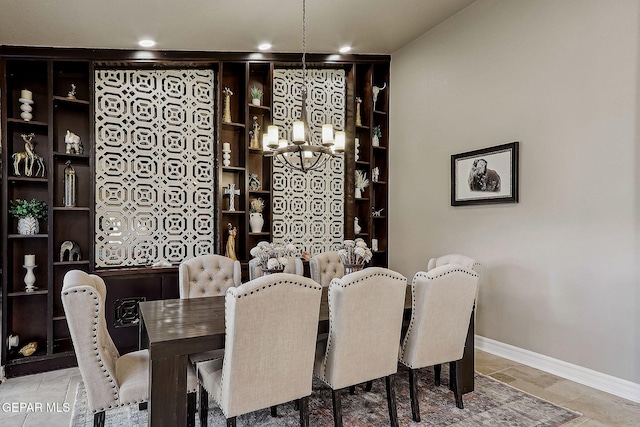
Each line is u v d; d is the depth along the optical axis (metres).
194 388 2.11
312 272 3.71
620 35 2.89
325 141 2.98
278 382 1.98
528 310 3.48
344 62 4.85
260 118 4.72
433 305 2.43
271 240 4.47
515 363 3.53
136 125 3.96
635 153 2.80
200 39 3.81
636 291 2.79
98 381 1.92
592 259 3.04
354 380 2.24
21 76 3.63
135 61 3.84
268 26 3.74
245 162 4.33
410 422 2.46
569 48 3.20
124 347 3.69
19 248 3.60
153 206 4.02
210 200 4.29
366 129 5.11
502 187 3.68
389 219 5.17
